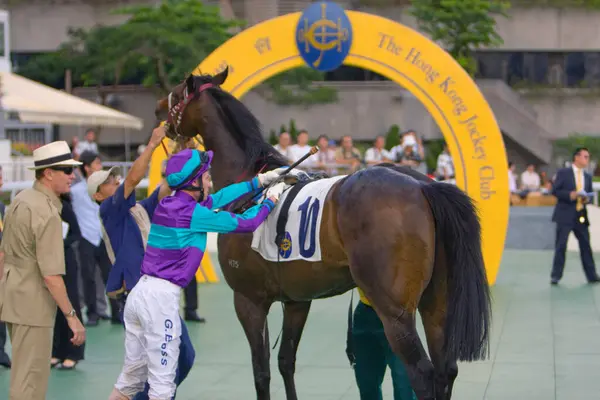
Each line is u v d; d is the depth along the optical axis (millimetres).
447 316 6688
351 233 6734
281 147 21297
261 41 15414
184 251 6820
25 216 7395
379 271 6582
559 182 16203
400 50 15156
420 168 26406
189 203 6855
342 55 15180
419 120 37250
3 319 7488
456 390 9312
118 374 10320
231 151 8352
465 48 34844
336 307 14547
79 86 38812
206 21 33000
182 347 7328
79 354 10570
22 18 38750
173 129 8703
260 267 7633
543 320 12906
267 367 7855
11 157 28109
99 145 37906
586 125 38938
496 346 11328
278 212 7371
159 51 32750
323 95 36719
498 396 9047
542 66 39344
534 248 21734
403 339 6508
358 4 37156
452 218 6656
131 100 37219
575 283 16312
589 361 10406
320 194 7125
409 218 6605
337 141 37312
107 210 7621
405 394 7609
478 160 15172
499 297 14828
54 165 7445
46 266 7316
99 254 13039
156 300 6746
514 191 28844
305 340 12023
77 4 38656
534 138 37312
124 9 33688
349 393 9336
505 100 37500
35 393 7480
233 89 15516
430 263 6656
